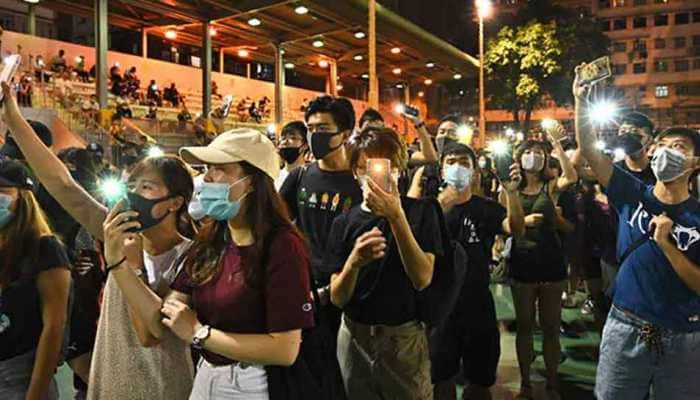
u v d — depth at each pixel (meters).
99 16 15.55
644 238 2.94
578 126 3.17
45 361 2.49
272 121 25.09
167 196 2.49
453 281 2.92
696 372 2.84
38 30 24.86
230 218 2.15
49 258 2.55
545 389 5.05
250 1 17.66
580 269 7.03
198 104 23.52
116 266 2.24
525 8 32.12
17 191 2.54
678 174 2.78
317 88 35.50
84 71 19.09
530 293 4.81
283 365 2.09
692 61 56.00
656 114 57.59
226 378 2.17
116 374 2.50
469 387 4.39
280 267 2.10
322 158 3.66
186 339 2.11
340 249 3.00
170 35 21.98
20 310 2.50
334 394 2.36
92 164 4.57
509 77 30.91
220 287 2.15
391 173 2.65
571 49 30.00
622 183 3.10
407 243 2.63
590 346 6.21
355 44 24.02
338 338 3.03
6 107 2.66
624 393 2.99
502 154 4.59
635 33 57.59
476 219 4.27
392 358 2.85
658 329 2.86
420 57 27.16
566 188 5.69
